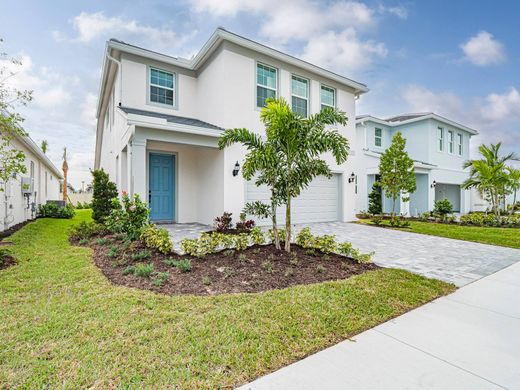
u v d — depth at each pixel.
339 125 12.44
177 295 3.77
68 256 5.50
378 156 16.62
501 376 2.38
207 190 10.16
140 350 2.54
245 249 5.89
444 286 4.51
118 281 4.24
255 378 2.28
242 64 9.67
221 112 9.29
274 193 6.05
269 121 5.94
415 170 16.61
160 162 10.32
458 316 3.52
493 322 3.36
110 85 11.72
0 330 2.81
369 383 2.26
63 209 14.03
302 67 11.00
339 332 3.02
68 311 3.23
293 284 4.35
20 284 4.02
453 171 20.02
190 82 10.94
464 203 21.16
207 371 2.32
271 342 2.74
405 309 3.67
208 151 10.10
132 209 6.30
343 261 5.61
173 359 2.43
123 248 5.81
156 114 9.40
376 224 12.19
